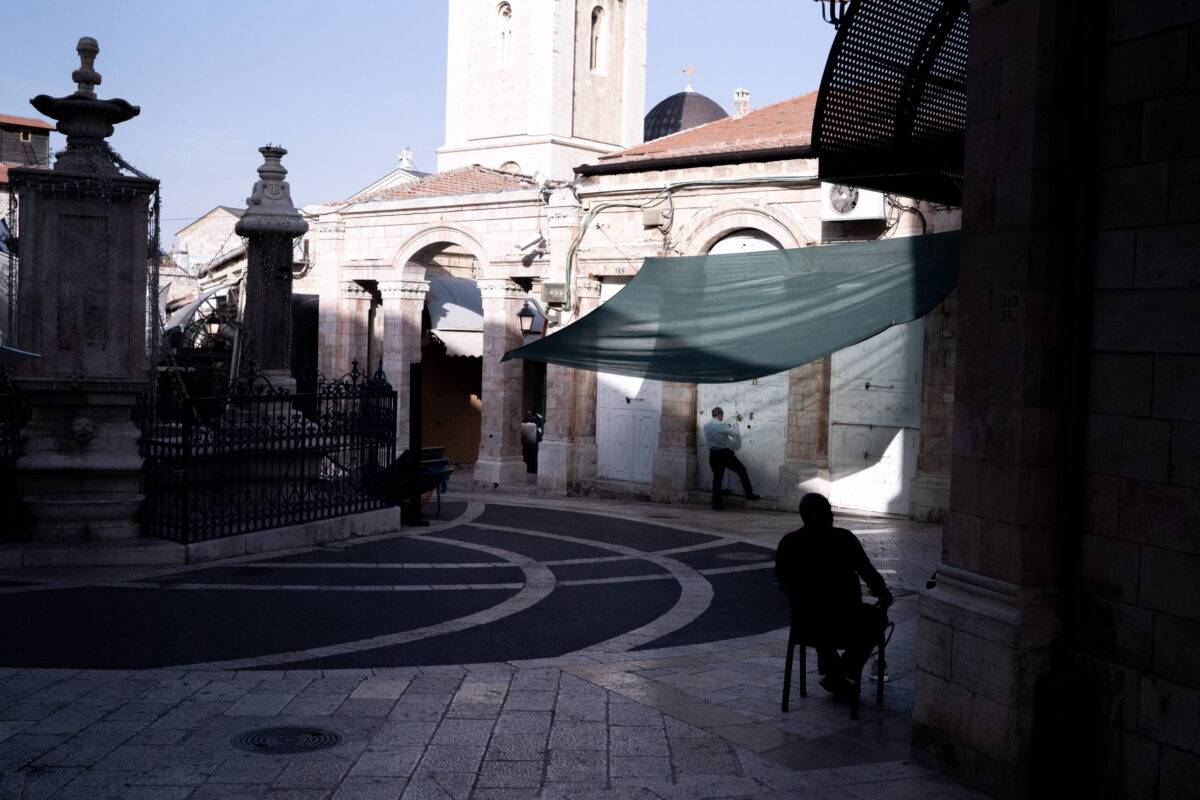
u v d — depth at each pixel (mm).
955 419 7145
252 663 9648
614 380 24562
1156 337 6148
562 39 54094
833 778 6965
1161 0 6129
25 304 14125
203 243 54969
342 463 17594
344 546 16312
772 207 21156
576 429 24812
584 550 16469
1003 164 6770
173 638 10516
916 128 9562
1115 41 6430
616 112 58406
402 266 29219
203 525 14727
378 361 32344
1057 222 6617
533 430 32188
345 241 30516
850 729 7973
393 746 7391
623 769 7043
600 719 8070
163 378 19922
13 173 13977
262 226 19188
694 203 22531
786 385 21453
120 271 14414
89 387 14344
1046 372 6633
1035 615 6602
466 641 10672
